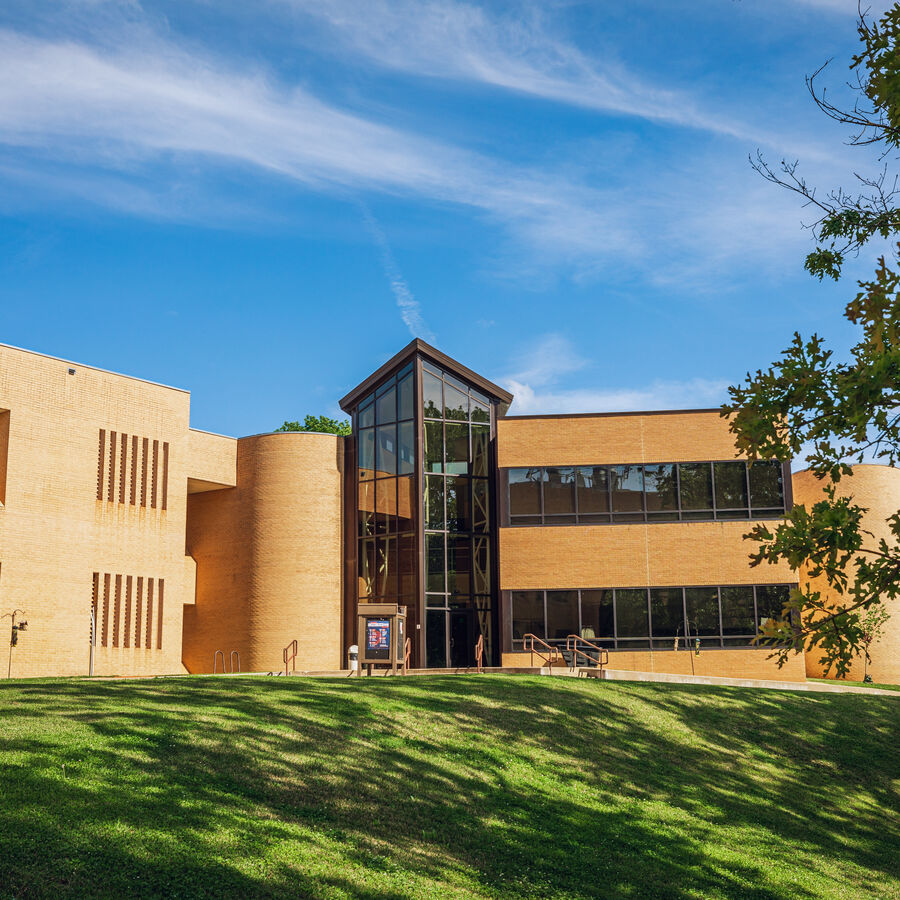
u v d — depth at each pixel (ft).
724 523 112.68
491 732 57.62
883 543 28.53
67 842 31.24
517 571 114.73
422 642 115.55
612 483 115.34
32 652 100.53
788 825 53.62
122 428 112.68
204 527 128.67
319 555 122.93
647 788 54.65
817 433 29.60
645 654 111.04
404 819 41.73
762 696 80.18
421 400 121.49
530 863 40.27
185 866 31.68
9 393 101.91
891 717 77.20
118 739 42.68
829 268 36.37
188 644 126.82
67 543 105.09
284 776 42.88
